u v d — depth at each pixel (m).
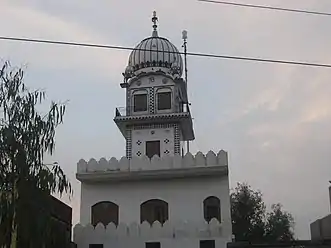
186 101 47.88
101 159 39.34
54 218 28.11
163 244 36.16
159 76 45.88
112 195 39.16
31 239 23.36
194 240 35.84
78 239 37.12
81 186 39.72
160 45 47.12
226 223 35.88
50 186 24.00
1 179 22.94
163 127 44.25
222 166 37.38
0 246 22.44
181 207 37.94
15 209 22.81
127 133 44.62
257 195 60.12
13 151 23.31
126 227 36.97
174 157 38.44
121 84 46.12
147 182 39.09
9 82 24.30
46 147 24.16
